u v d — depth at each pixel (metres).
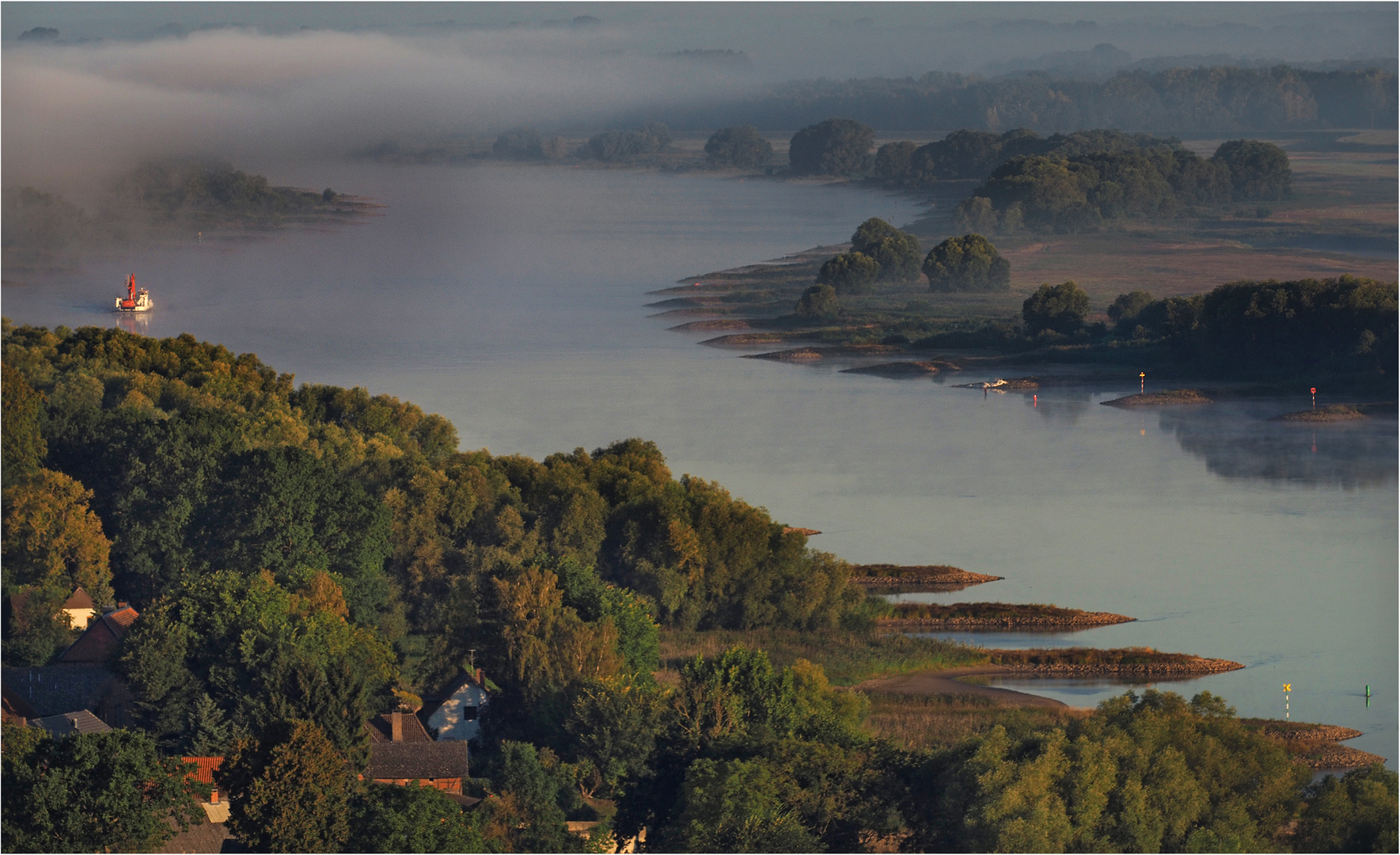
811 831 167.38
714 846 162.00
